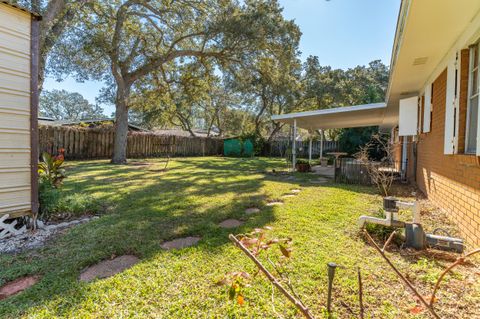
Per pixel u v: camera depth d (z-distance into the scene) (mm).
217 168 12000
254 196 5953
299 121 12297
